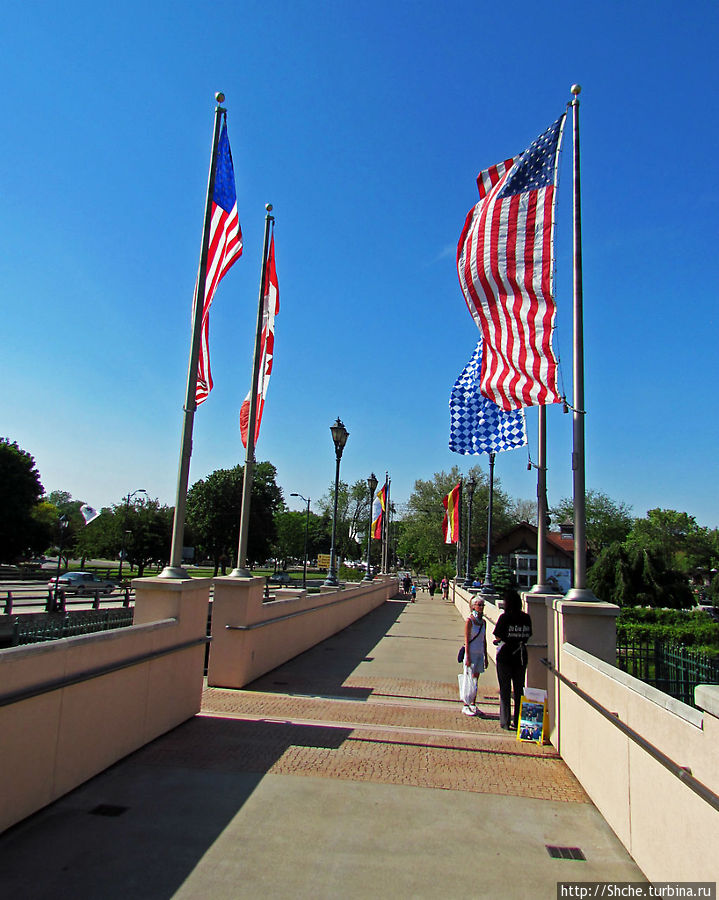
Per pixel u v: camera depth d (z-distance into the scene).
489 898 3.81
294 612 13.77
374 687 10.77
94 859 4.09
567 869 4.24
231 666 10.06
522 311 8.09
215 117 9.19
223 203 9.58
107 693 5.78
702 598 72.94
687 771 3.57
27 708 4.61
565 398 7.72
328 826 4.76
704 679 8.74
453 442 11.33
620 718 4.82
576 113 7.89
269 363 12.16
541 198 8.22
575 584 7.17
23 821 4.59
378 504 36.19
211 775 5.74
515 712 8.41
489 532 26.12
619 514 76.38
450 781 5.93
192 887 3.79
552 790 5.81
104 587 40.88
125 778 5.57
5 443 58.47
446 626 23.48
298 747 6.75
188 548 71.25
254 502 68.94
